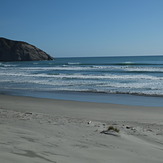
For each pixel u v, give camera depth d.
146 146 4.49
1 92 18.97
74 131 5.39
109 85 22.61
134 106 12.48
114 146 4.29
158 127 7.16
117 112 10.83
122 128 6.42
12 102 13.76
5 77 31.84
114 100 14.98
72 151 3.72
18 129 5.00
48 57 124.31
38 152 3.43
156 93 17.55
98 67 49.03
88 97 16.27
